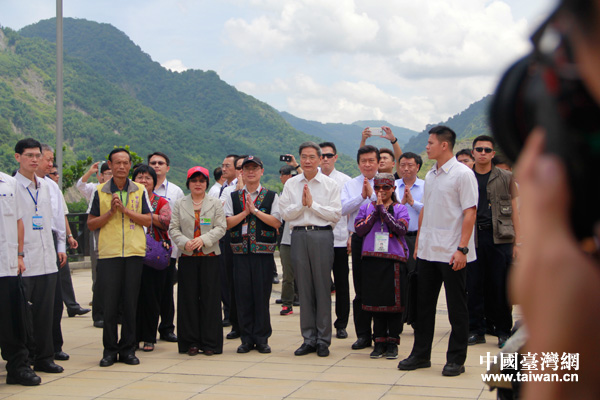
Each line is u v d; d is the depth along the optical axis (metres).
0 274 4.94
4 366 5.82
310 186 6.05
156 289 6.43
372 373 5.21
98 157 164.62
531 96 0.50
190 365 5.70
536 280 0.49
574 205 0.48
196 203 6.21
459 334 5.05
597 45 0.44
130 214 5.75
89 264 12.84
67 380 5.20
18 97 158.00
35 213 5.39
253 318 6.29
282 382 5.00
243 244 6.23
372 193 6.11
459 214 4.99
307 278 6.00
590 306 0.47
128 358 5.77
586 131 0.47
